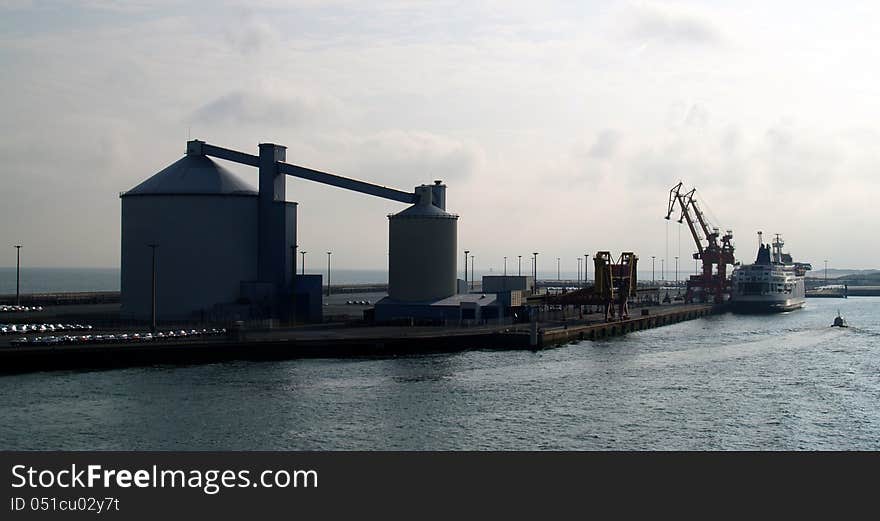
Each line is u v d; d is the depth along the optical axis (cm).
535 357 12575
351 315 17550
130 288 15512
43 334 12406
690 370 11700
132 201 15450
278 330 13562
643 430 7988
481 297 15938
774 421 8438
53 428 7525
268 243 15788
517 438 7606
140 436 7344
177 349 11088
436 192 16488
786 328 19800
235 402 8631
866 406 9175
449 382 10050
